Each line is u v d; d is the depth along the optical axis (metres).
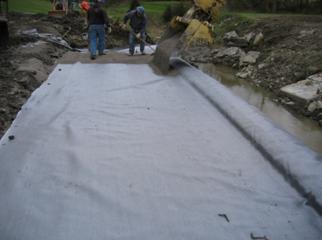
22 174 4.51
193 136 5.67
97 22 11.44
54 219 3.74
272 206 4.01
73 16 19.19
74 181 4.38
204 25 10.01
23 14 19.02
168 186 4.33
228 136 5.71
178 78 8.98
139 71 9.64
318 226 3.71
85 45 15.31
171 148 5.25
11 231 3.56
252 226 3.70
